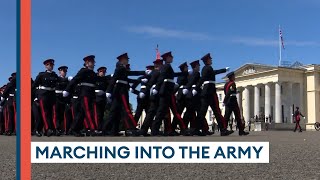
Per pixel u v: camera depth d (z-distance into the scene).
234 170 6.98
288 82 96.81
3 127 29.05
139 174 6.59
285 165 7.57
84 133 21.31
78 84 20.38
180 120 20.61
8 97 25.69
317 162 7.99
